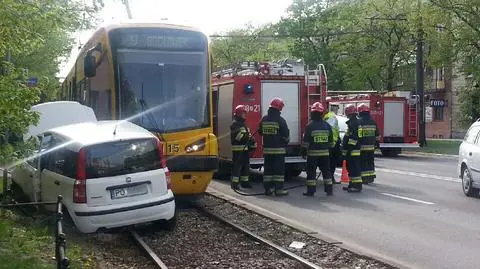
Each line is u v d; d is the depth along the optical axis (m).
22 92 8.24
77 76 17.52
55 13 8.34
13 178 12.38
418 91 35.34
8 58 9.33
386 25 39.41
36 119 8.54
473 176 13.94
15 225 9.91
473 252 8.73
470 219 11.30
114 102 12.10
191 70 12.49
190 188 12.16
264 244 9.35
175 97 12.30
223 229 10.66
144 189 9.56
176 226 10.84
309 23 47.19
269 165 14.74
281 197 14.46
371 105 28.84
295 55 47.84
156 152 9.79
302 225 10.82
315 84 17.83
